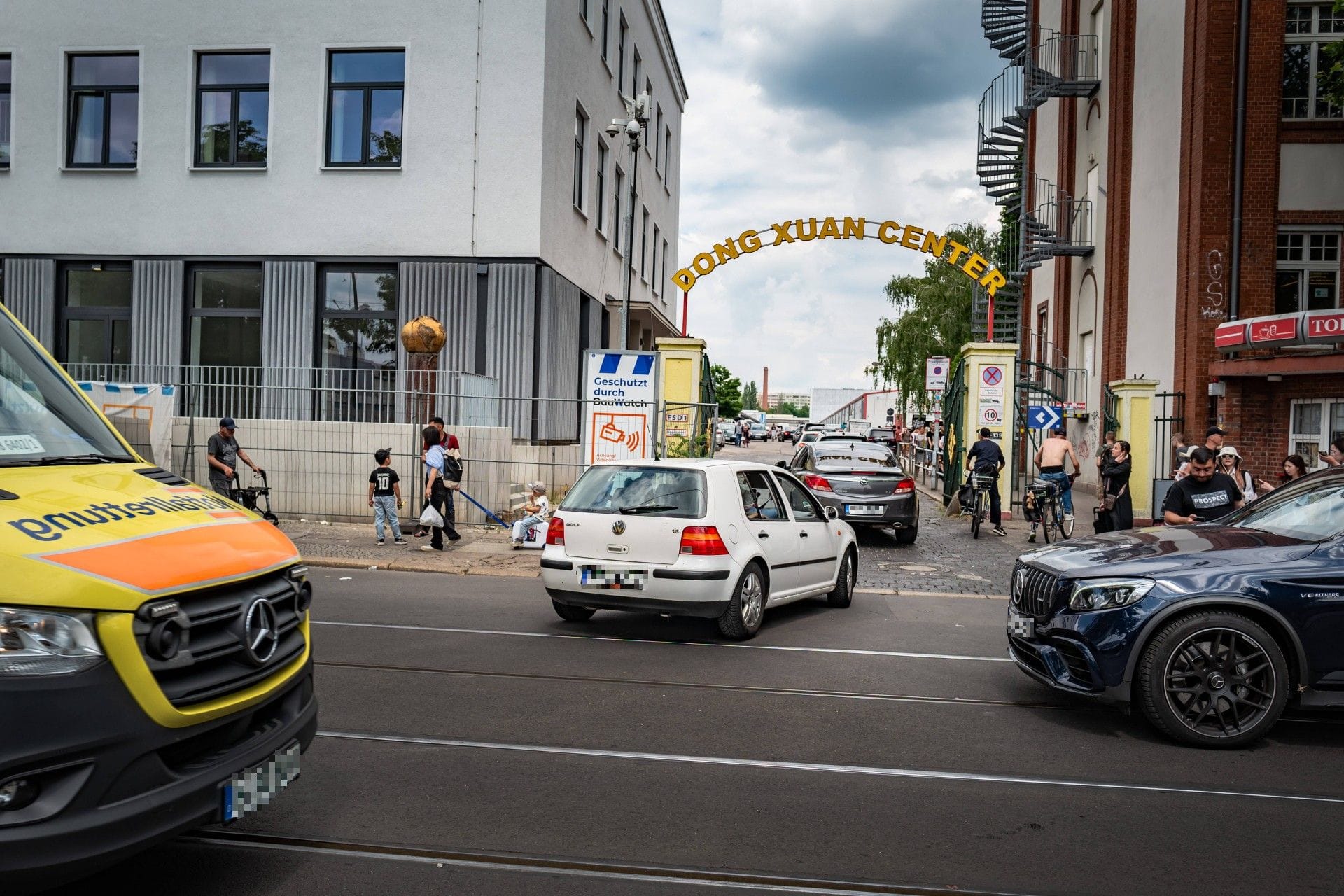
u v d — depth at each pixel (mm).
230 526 3594
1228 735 5566
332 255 19078
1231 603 5586
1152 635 5656
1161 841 4223
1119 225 23672
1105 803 4684
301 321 19172
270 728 3463
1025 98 27000
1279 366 17484
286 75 19094
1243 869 3936
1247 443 18453
